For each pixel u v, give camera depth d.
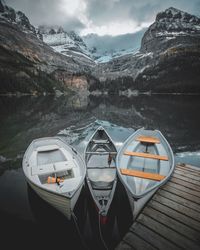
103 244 5.88
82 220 6.82
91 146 11.73
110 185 7.34
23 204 7.46
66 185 6.95
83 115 32.06
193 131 20.20
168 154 9.84
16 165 11.47
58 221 6.74
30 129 21.36
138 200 5.99
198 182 7.77
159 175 7.48
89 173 8.79
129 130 21.47
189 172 8.58
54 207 6.71
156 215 5.97
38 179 7.25
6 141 16.64
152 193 6.49
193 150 14.34
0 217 6.75
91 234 6.25
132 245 5.00
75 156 9.24
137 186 7.07
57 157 9.98
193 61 146.38
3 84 81.62
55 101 61.69
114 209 6.96
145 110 37.72
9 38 187.62
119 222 6.85
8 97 68.81
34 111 35.62
